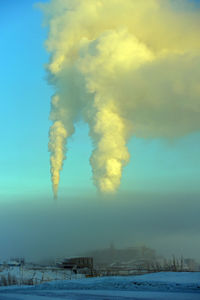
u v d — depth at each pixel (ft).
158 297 109.40
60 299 112.57
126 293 124.47
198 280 149.89
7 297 126.93
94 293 128.26
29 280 330.13
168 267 314.35
